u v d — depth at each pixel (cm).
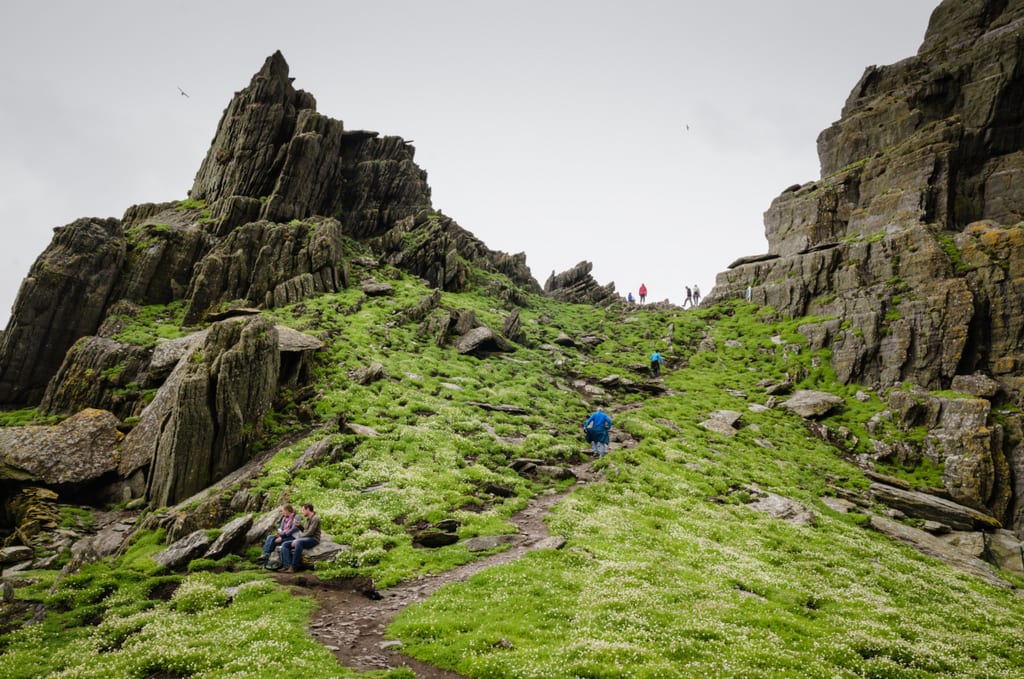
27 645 1662
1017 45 7169
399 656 1504
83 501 3419
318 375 4397
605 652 1438
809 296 7569
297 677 1323
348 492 2934
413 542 2519
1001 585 3153
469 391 4834
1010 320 5531
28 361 4912
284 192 6962
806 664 1505
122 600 1944
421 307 6306
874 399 5784
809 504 3825
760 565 2505
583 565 2209
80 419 3750
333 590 2036
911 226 6725
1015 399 5159
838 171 8838
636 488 3425
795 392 6169
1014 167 6806
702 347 7719
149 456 3559
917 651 1734
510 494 3206
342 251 7125
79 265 5366
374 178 8638
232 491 2894
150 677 1400
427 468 3334
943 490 4562
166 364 4312
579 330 8144
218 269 5753
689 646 1531
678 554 2489
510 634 1583
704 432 4916
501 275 9506
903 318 6041
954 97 7756
